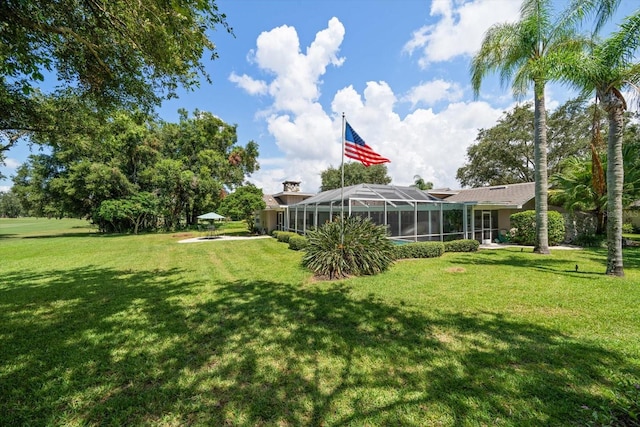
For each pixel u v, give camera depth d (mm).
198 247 15852
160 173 26578
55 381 3199
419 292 6449
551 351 3670
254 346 3996
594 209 14953
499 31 10617
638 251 12000
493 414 2555
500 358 3523
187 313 5379
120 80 5480
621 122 7367
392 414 2590
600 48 7238
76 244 17875
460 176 32375
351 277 7914
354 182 39469
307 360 3594
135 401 2846
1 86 5133
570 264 9445
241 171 35094
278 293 6617
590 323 4566
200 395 2926
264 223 26328
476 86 11812
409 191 14750
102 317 5191
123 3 3691
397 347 3883
